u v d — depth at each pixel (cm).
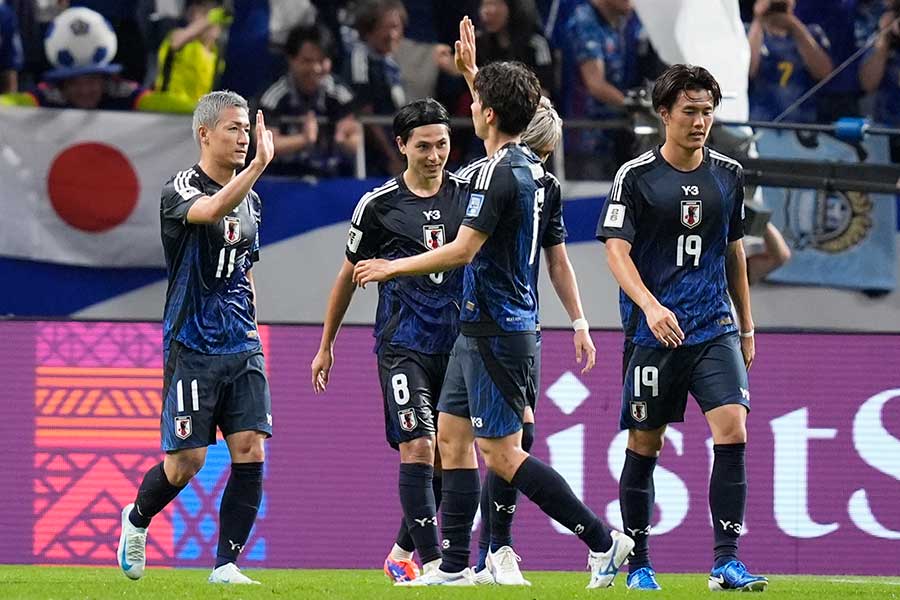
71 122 3656
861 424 3216
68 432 3117
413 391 2325
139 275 3694
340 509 3164
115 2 3888
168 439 2192
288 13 3834
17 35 3819
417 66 3891
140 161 3684
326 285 3700
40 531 3103
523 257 1975
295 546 3152
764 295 3731
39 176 3644
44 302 3659
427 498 2291
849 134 3316
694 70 2084
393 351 2364
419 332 2358
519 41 3844
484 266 1962
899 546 3198
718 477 2097
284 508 3156
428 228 2392
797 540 3194
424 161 2362
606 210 2117
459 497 2084
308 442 3169
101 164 3669
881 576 3181
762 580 2038
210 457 3106
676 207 2103
